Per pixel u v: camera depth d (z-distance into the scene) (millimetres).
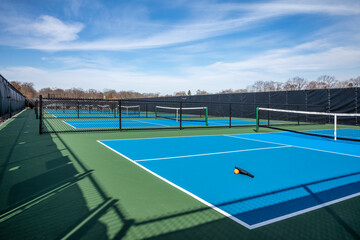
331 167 5500
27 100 46000
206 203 3418
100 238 2525
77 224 2811
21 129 12523
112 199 3545
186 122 19719
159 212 3135
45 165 5406
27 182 4262
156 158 6250
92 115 28297
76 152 6875
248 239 2533
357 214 3121
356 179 4605
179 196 3678
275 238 2553
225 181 4414
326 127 15914
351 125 17047
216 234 2621
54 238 2520
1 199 3525
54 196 3646
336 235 2621
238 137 10570
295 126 16625
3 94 15703
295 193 3844
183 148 7754
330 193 3857
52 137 9836
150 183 4270
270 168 5375
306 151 7414
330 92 18234
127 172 4934
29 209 3199
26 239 2500
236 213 3121
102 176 4645
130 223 2844
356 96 16766
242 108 25500
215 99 28484
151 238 2535
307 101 19781
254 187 4105
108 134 11219
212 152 7125
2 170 4973
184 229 2717
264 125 16203
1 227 2734
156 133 11805
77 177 4562
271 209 3248
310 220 2951
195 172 4984
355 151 7496
